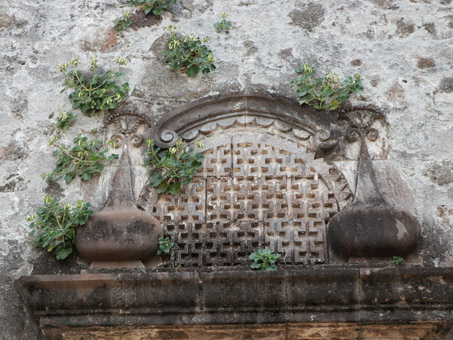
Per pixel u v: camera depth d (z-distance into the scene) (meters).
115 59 4.82
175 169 4.37
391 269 3.80
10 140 4.62
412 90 4.70
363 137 4.51
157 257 4.20
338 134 4.49
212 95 4.68
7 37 4.99
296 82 4.68
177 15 5.05
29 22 5.05
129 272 4.04
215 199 4.38
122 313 3.89
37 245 4.23
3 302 4.12
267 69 4.82
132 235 4.11
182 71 4.84
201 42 4.95
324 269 3.90
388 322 3.86
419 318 3.82
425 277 3.82
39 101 4.76
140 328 3.94
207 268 4.11
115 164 4.52
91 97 4.68
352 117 4.59
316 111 4.59
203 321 3.87
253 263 4.10
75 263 4.20
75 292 3.88
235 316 3.88
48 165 4.54
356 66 4.82
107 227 4.13
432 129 4.55
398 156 4.47
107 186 4.46
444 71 4.75
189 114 4.61
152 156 4.45
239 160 4.49
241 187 4.41
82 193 4.43
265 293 3.85
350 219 4.10
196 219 4.32
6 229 4.33
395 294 3.82
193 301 3.87
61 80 4.84
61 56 4.93
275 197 4.36
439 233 4.22
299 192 4.38
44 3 5.09
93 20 5.05
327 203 4.32
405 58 4.82
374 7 5.03
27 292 3.91
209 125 4.60
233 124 4.61
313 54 4.87
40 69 4.88
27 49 4.95
